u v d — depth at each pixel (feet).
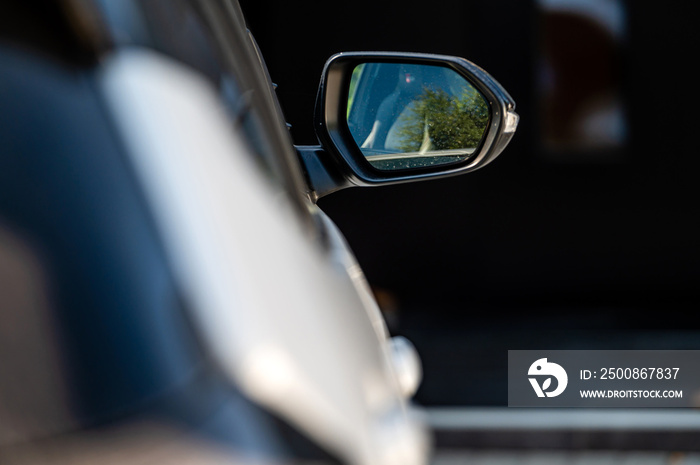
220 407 1.56
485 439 15.72
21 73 1.68
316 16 22.76
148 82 1.82
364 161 5.71
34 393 1.54
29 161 1.64
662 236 24.77
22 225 1.61
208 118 1.99
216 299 1.65
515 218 24.80
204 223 1.73
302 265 2.10
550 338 21.57
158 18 2.05
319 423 1.73
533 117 24.23
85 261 1.62
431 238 24.88
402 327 22.75
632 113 24.21
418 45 23.24
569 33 23.76
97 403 1.55
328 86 5.65
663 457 15.33
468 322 23.12
